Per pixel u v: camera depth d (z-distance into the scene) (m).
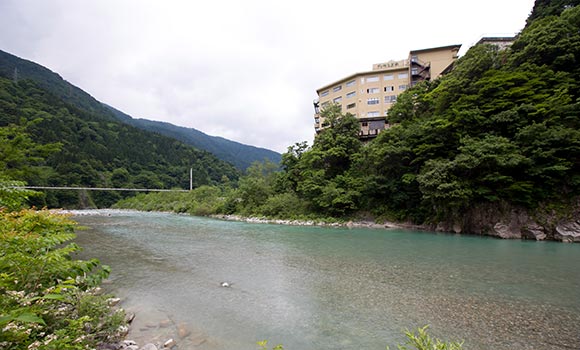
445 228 22.59
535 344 5.30
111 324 5.25
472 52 27.62
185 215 46.66
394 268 11.02
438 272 10.41
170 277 9.89
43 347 2.71
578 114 18.36
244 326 6.15
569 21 22.17
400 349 3.19
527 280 9.38
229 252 14.30
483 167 19.81
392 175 28.64
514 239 18.33
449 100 25.73
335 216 30.53
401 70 49.34
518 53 23.23
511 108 20.47
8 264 3.45
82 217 41.22
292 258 12.84
